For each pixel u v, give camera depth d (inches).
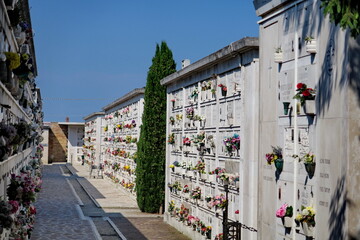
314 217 502.3
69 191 1754.4
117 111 2033.7
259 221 625.0
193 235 934.4
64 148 3430.1
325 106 490.0
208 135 876.0
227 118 776.9
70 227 1026.1
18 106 668.7
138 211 1307.8
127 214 1250.6
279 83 582.2
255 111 697.0
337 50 471.2
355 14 347.3
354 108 454.6
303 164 527.8
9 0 468.8
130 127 1654.8
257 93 697.0
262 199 620.1
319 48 502.9
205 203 883.4
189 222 955.3
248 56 711.7
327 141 485.7
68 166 3073.3
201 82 929.5
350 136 453.7
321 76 498.9
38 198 1501.0
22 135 540.7
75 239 906.1
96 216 1210.6
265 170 614.2
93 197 1581.0
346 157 454.0
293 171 546.6
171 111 1136.8
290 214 540.7
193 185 965.2
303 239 523.2
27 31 652.1
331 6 349.1
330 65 482.9
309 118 520.1
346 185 452.4
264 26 621.0
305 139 527.2
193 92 941.8
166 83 1139.3
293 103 548.7
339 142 465.7
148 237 964.0
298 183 537.3
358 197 453.4
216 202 796.0
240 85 737.6
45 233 950.4
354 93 454.6
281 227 565.9
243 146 725.3
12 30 523.5
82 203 1430.9
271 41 603.8
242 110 730.2
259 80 634.8
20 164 744.3
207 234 851.4
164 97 1257.4
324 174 488.4
